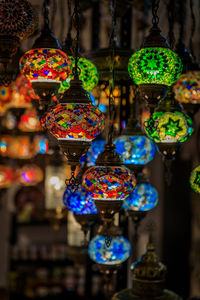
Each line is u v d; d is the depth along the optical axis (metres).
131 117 1.97
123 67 2.04
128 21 2.29
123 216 2.26
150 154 1.93
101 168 1.52
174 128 1.73
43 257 5.98
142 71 1.56
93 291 4.92
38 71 1.54
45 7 1.60
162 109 1.78
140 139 1.90
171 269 5.42
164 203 5.38
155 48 1.55
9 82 1.73
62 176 3.90
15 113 3.12
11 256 5.95
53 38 1.57
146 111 2.37
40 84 1.56
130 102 2.18
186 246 5.42
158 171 5.32
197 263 5.12
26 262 5.95
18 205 6.24
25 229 6.35
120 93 2.12
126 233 2.27
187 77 2.06
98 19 2.56
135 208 2.04
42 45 1.54
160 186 5.33
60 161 2.68
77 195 1.95
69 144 1.49
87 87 1.84
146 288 2.02
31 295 5.71
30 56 1.53
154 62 1.54
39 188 6.33
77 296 5.66
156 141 1.78
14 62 2.22
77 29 1.54
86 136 1.47
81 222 2.00
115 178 1.50
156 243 5.34
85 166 2.02
